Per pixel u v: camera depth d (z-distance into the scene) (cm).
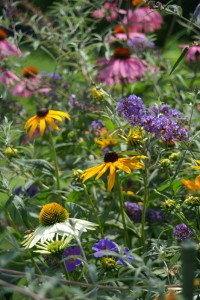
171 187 119
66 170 149
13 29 166
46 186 137
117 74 171
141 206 132
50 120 130
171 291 103
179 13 122
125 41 172
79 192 129
